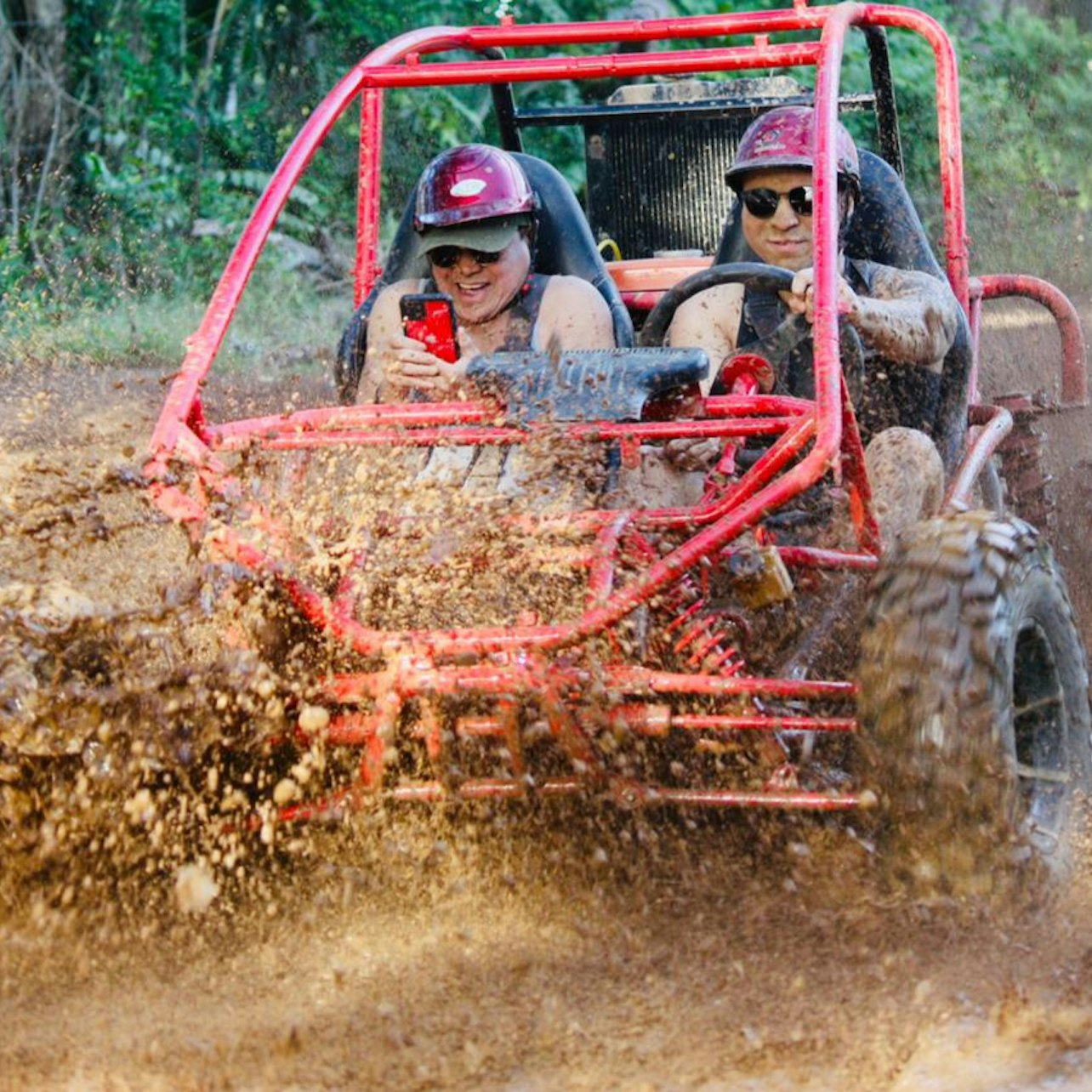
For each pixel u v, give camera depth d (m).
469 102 31.58
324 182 31.62
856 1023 6.40
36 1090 6.01
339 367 10.84
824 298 7.94
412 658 7.21
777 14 9.88
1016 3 35.88
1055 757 7.87
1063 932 7.19
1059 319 13.85
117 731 7.02
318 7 32.53
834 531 8.98
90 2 32.34
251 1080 6.08
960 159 11.98
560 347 9.16
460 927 7.42
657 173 13.90
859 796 7.26
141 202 29.91
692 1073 6.07
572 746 7.29
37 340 23.84
